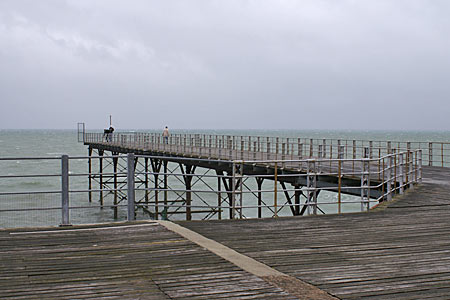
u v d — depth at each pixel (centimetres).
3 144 13338
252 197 3884
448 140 12912
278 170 2148
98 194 4184
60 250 754
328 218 1091
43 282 595
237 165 2502
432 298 544
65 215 973
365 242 836
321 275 632
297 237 878
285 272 646
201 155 2997
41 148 11544
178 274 628
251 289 570
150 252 741
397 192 1537
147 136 4662
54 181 5281
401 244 821
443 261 707
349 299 541
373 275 633
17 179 5478
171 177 5356
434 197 1414
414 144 9775
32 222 2661
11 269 651
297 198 2081
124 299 535
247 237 875
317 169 1989
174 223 981
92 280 603
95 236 854
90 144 5325
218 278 612
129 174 1024
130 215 1023
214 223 1020
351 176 1786
